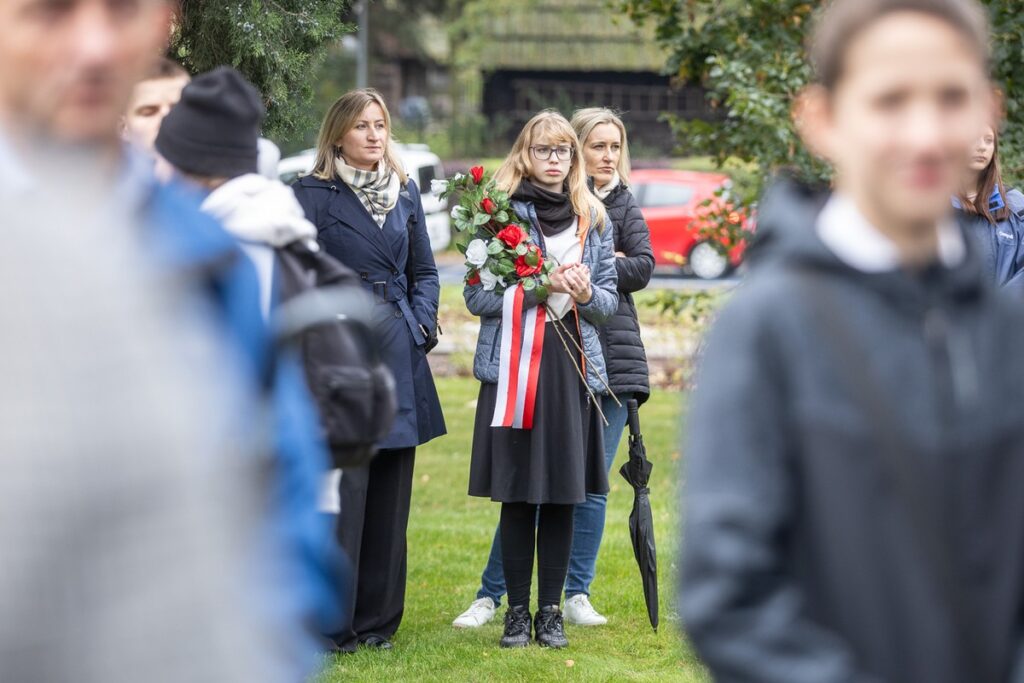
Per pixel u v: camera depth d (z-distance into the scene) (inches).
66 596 68.5
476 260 331.3
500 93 2324.1
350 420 141.6
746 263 116.8
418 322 345.1
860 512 100.4
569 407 332.5
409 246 351.6
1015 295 112.2
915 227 107.0
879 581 100.0
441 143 2192.4
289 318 127.7
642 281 365.1
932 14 106.9
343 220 333.4
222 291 97.3
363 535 345.1
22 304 68.8
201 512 73.1
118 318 71.1
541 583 346.6
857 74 107.3
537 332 329.7
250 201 151.3
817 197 116.4
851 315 103.7
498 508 517.7
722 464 103.7
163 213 90.9
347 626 334.6
